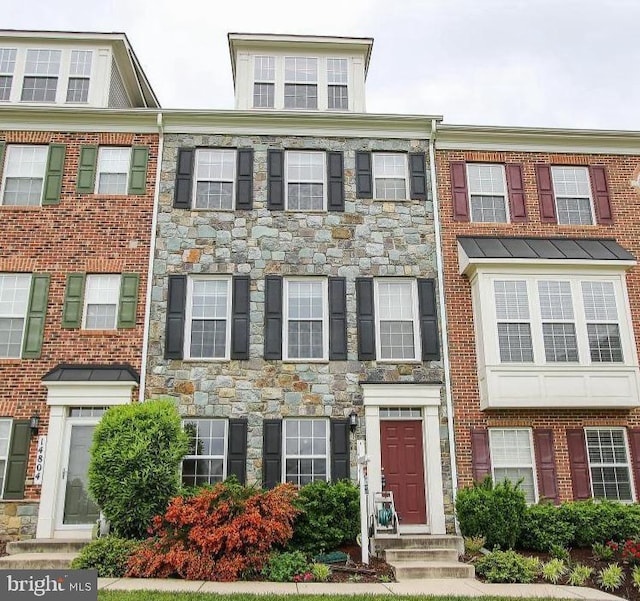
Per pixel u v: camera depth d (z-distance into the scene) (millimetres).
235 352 12930
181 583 8695
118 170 14023
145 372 12711
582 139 14828
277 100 15344
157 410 11016
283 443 12633
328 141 14531
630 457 12773
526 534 11062
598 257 13352
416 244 13914
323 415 12750
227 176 14227
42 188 13695
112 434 10688
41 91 14641
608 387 12727
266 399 12773
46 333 12781
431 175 14398
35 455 12023
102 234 13469
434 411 12812
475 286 13367
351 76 15742
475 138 14680
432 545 10984
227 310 13344
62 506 11922
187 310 13234
